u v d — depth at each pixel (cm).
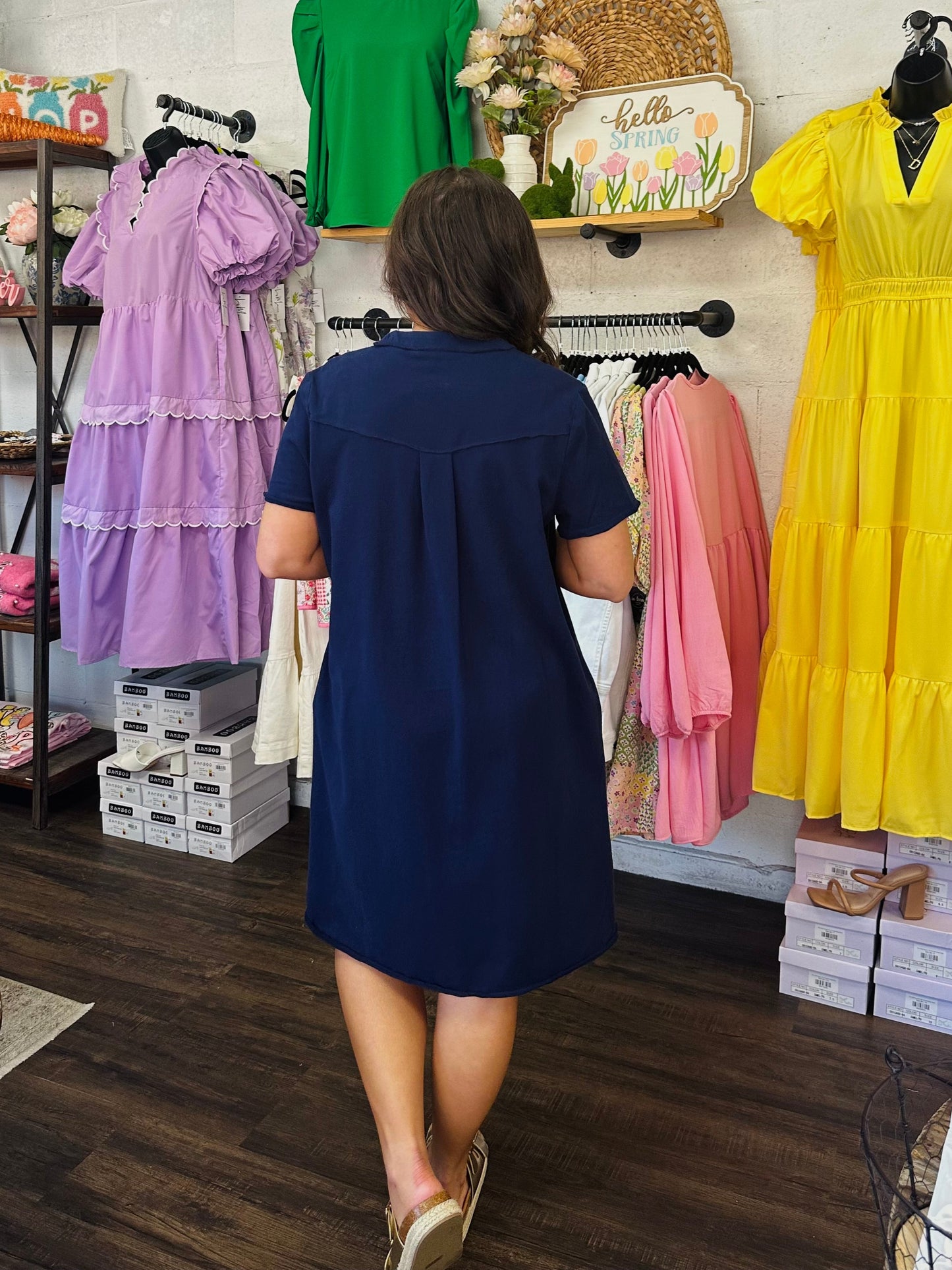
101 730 363
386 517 136
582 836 149
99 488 287
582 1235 168
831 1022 225
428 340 139
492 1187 178
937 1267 115
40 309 299
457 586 136
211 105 311
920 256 203
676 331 266
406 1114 146
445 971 144
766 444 262
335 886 152
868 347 212
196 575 288
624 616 221
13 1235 167
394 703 139
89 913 265
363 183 270
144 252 273
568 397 140
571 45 250
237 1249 165
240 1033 219
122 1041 215
